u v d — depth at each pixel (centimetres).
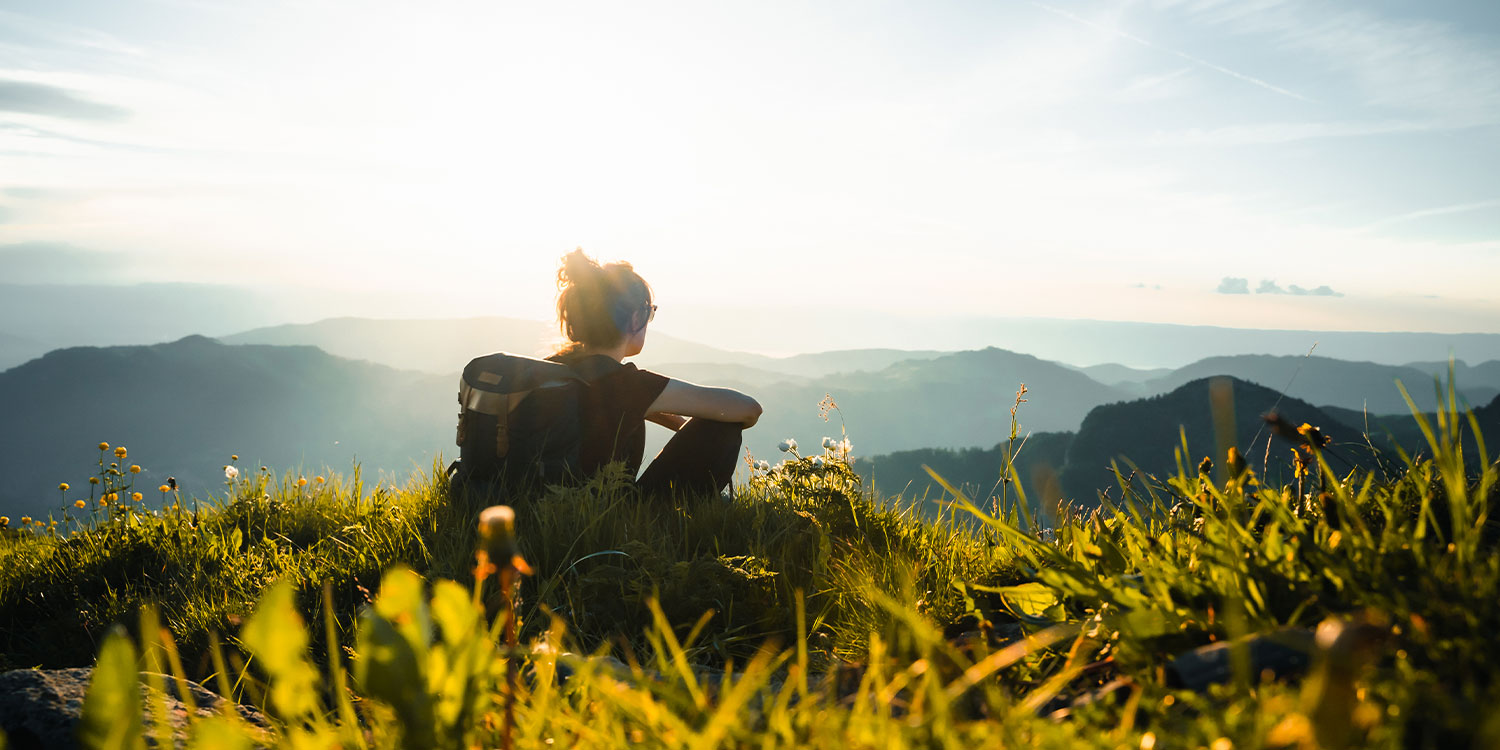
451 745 102
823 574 334
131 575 414
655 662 202
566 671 194
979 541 356
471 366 439
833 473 415
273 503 479
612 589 321
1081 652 167
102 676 87
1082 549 210
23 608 387
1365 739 89
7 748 168
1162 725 112
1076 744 104
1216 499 206
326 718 177
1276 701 98
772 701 148
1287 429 188
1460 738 92
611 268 452
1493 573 126
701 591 321
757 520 395
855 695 175
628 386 434
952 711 131
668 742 120
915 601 268
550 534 358
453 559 347
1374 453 225
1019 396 269
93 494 471
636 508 396
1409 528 187
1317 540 178
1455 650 112
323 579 351
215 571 386
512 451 421
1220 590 155
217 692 240
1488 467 162
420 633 99
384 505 448
